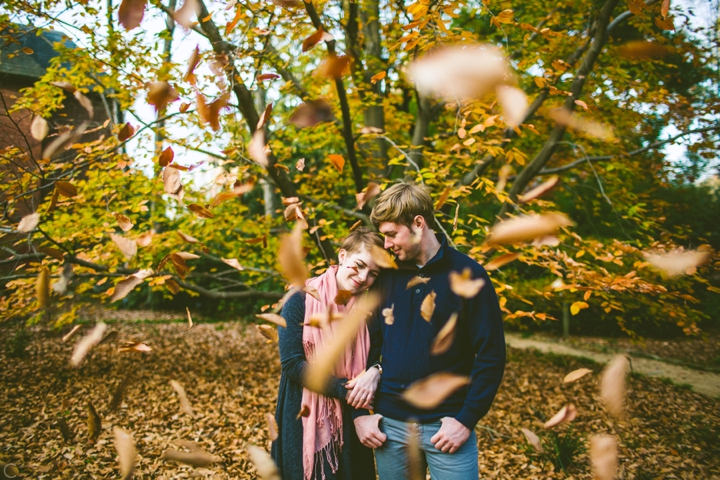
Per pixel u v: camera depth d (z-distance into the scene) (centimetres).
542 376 679
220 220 402
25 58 557
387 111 511
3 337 809
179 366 691
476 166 338
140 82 294
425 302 79
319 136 451
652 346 999
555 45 304
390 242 150
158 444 394
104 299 366
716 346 991
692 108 352
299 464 151
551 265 246
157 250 370
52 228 329
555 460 365
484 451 397
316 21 187
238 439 412
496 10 298
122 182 352
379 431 154
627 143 444
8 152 238
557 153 494
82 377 600
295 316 157
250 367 696
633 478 368
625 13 338
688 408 558
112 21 300
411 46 183
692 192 988
